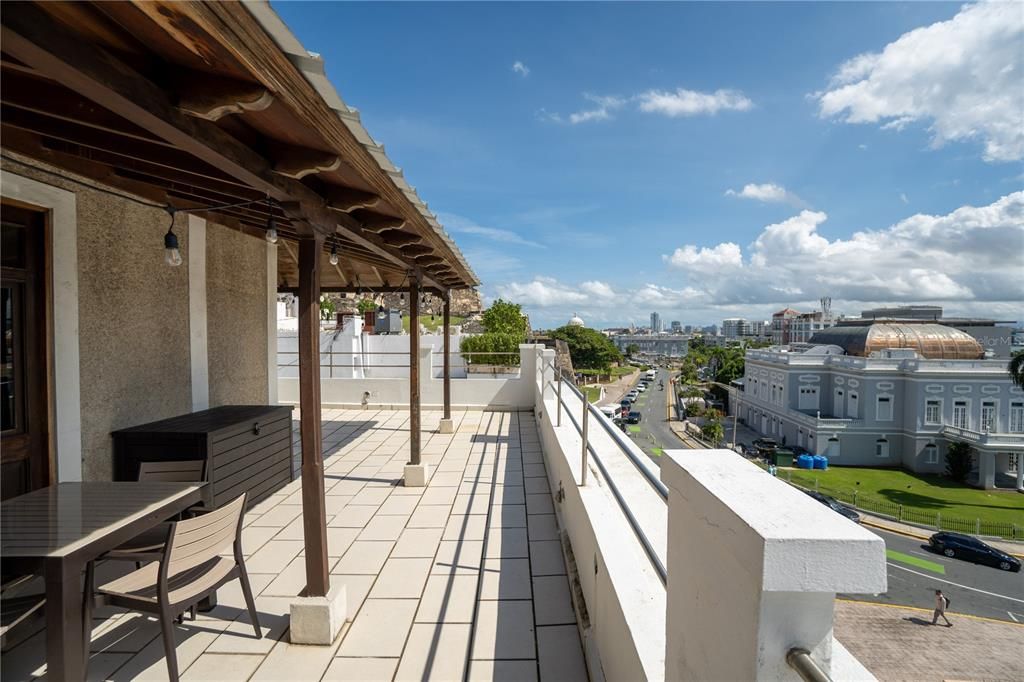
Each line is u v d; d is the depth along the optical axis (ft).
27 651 7.72
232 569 8.05
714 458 3.57
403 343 43.27
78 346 10.77
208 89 4.77
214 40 3.88
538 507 14.42
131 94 4.28
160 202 12.87
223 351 16.46
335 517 13.67
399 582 10.16
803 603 2.26
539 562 11.01
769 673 2.24
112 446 11.76
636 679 4.56
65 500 7.94
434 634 8.44
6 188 9.10
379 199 8.67
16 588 7.70
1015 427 64.49
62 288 10.33
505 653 7.95
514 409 31.48
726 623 2.64
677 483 3.53
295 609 8.12
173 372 13.89
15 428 9.57
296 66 4.96
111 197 11.75
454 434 24.57
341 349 39.29
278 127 5.91
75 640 6.17
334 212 9.09
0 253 9.31
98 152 8.23
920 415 65.98
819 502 2.55
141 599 6.81
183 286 14.32
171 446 11.78
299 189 7.61
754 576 2.19
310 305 8.26
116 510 7.50
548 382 23.79
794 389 79.66
